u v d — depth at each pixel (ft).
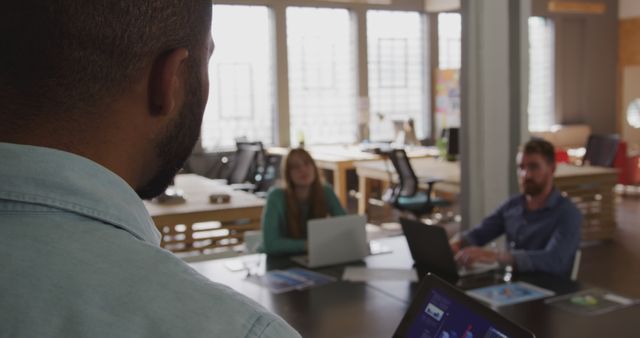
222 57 28.99
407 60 33.88
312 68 31.35
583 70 39.55
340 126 32.40
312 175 11.60
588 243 20.92
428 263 9.71
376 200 28.17
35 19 1.35
